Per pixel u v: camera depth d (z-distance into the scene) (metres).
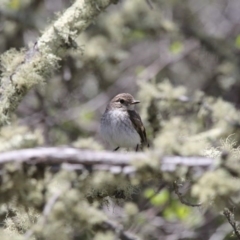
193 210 13.42
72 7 9.82
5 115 8.99
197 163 5.20
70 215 5.79
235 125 12.06
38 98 16.50
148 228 13.09
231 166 5.14
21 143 5.89
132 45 19.81
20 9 16.48
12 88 9.09
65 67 15.16
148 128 12.57
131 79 18.52
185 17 19.73
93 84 17.56
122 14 16.86
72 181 5.62
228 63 17.78
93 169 5.46
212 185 5.07
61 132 16.36
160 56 19.27
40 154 5.52
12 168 5.48
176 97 12.55
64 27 9.61
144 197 12.74
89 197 7.51
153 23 16.89
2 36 16.70
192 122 13.48
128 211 8.07
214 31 20.41
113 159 5.41
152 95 12.53
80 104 17.80
